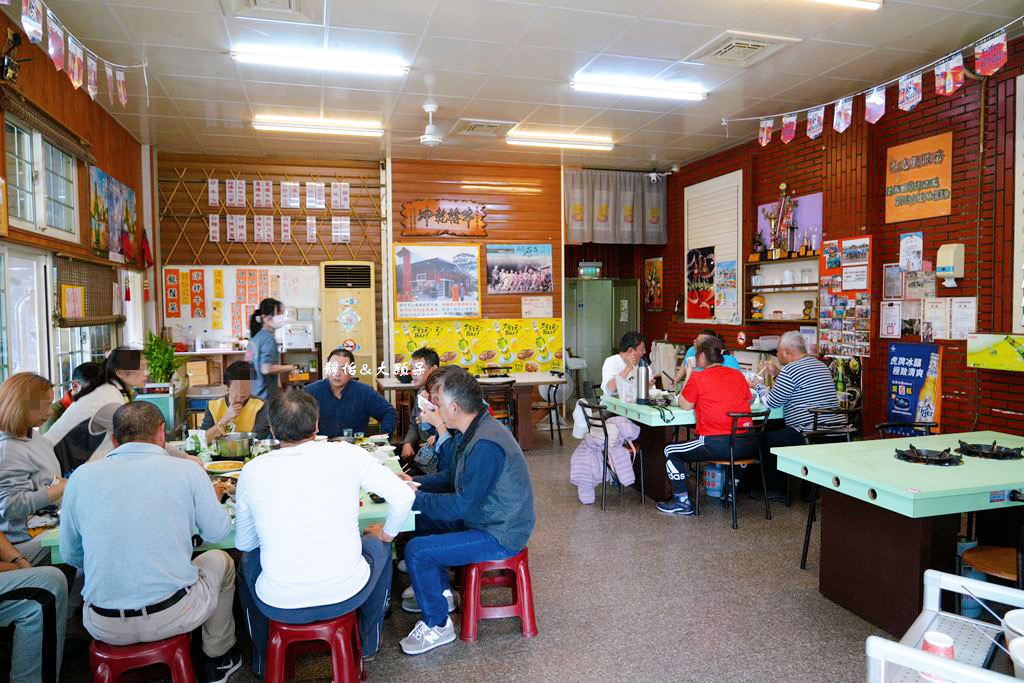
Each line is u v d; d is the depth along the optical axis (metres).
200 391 6.80
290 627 2.29
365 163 8.63
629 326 10.12
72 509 2.21
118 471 2.21
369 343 8.48
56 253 4.95
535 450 7.32
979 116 5.12
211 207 8.22
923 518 2.92
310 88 5.81
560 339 9.10
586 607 3.38
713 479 5.38
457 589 3.56
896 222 5.89
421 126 7.06
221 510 2.39
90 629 2.21
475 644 3.02
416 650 2.92
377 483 2.41
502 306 8.89
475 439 2.90
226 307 8.27
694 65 5.38
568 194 9.08
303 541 2.24
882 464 3.22
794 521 4.79
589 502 5.27
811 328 6.91
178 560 2.26
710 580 3.73
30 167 4.61
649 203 9.45
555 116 6.77
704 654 2.91
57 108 4.98
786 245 7.20
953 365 5.34
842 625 3.18
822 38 4.84
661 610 3.35
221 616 2.70
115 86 5.61
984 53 4.09
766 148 7.56
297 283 8.48
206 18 4.38
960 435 3.98
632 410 5.22
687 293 9.02
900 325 5.83
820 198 6.78
